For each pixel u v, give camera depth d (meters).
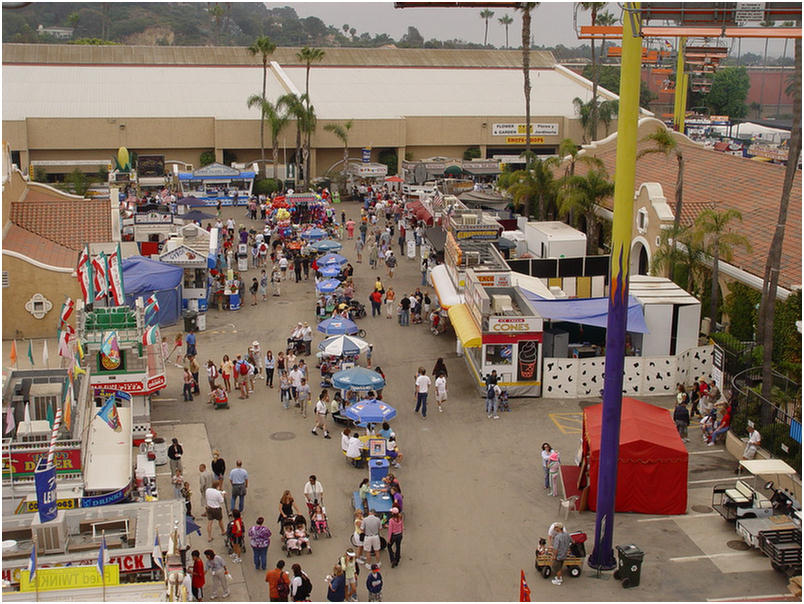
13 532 19.77
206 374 37.91
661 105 146.88
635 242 47.41
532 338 34.44
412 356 40.09
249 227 68.44
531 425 32.38
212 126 84.00
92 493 23.55
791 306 34.62
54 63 94.88
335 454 30.17
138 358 31.20
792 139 29.95
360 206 79.94
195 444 30.80
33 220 50.56
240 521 23.47
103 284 33.56
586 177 54.06
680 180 41.03
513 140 91.69
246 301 49.31
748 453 28.53
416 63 109.75
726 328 39.69
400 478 28.22
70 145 80.81
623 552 22.23
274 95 91.81
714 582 22.33
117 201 52.53
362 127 87.50
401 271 56.19
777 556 22.34
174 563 19.72
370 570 22.75
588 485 26.17
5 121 78.19
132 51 101.75
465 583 22.38
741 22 21.55
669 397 34.88
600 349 37.19
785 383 32.53
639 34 21.17
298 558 23.75
